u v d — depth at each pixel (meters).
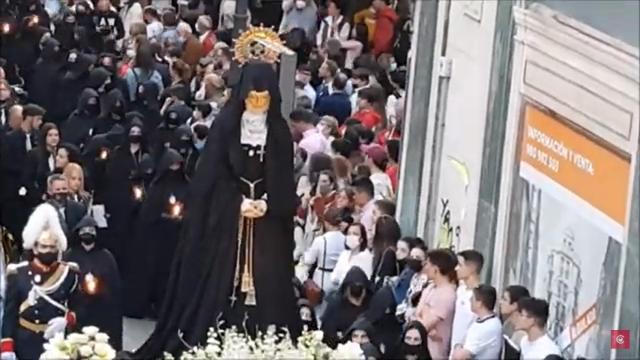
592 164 23.86
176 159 30.22
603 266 23.48
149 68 35.97
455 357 24.19
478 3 27.61
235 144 26.39
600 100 23.64
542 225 25.19
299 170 31.66
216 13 43.06
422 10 29.48
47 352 22.89
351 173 30.27
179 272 26.64
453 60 28.61
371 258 27.48
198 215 26.48
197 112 32.88
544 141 25.25
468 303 25.00
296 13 41.56
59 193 29.12
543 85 25.28
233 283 26.47
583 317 23.92
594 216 23.73
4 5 39.81
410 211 29.91
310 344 22.59
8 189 31.00
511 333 25.03
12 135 31.08
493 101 26.91
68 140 32.72
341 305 26.16
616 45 23.22
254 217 26.42
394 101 33.94
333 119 32.91
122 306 28.47
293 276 26.92
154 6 43.59
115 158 30.69
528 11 25.75
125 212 30.48
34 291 25.73
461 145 28.23
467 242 27.72
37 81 36.97
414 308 25.58
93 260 26.66
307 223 29.95
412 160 29.81
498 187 26.61
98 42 40.16
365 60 38.56
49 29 39.44
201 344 26.34
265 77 26.33
